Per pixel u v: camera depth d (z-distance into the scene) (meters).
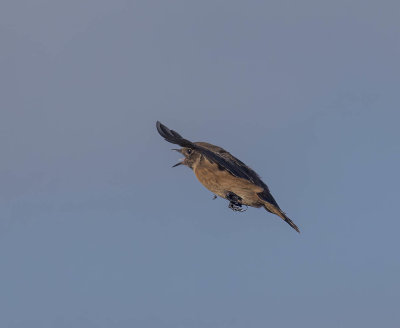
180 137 12.27
